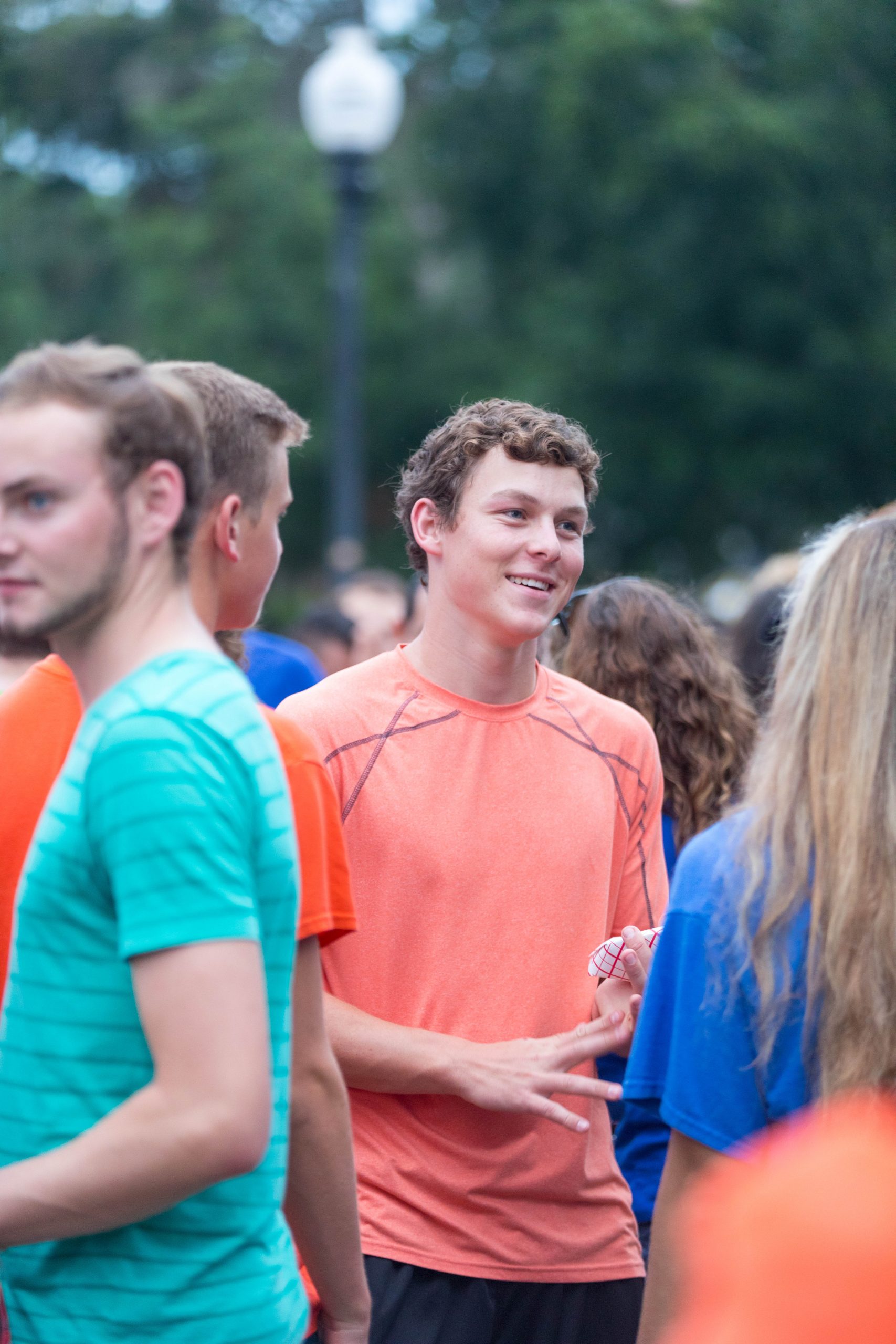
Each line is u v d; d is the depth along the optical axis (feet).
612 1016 20.30
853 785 14.55
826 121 176.14
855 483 184.75
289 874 13.21
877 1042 14.06
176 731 12.26
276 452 16.89
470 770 21.39
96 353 12.84
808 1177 6.31
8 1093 12.78
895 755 14.58
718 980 15.15
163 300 214.07
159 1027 11.91
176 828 12.00
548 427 21.43
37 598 12.39
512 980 20.90
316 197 214.28
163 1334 12.71
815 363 176.14
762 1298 6.15
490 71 205.36
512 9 206.69
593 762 22.31
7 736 15.78
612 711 23.15
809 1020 14.60
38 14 241.96
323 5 259.80
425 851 20.86
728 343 182.39
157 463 12.69
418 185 212.23
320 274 210.38
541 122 191.62
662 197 175.94
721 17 181.88
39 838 12.72
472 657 21.76
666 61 178.19
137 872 11.98
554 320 185.47
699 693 27.45
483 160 200.95
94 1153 11.92
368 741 21.34
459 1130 20.68
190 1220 12.84
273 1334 13.24
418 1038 20.16
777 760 15.35
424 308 211.20
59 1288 12.87
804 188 174.70
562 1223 21.13
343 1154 16.42
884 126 180.55
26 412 12.37
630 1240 22.02
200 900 11.96
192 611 13.41
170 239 219.61
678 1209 15.49
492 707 21.84
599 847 21.86
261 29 255.09
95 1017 12.39
